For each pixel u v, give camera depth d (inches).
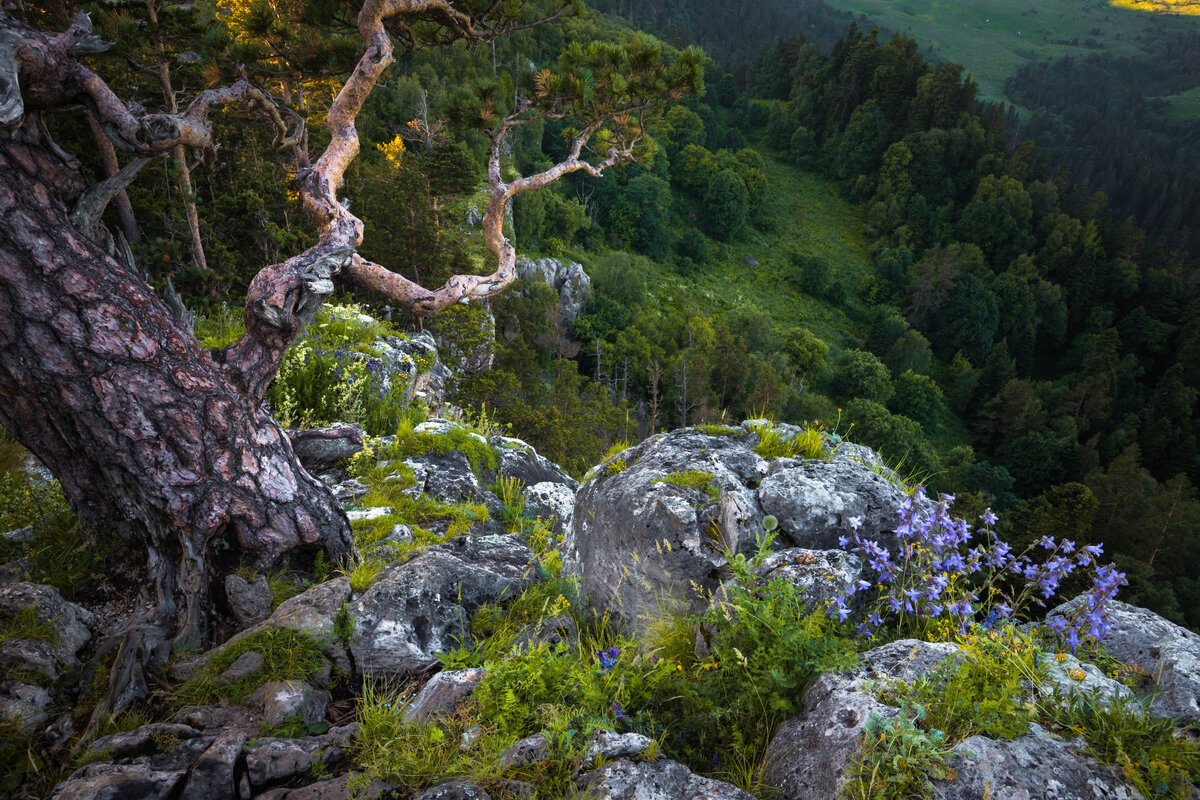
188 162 1016.2
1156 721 89.3
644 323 3521.2
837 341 4564.5
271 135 1229.7
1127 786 79.5
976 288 4864.7
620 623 156.6
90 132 815.1
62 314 125.6
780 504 150.9
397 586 145.2
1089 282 5442.9
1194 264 7544.3
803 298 4955.7
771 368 3275.1
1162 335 5073.8
